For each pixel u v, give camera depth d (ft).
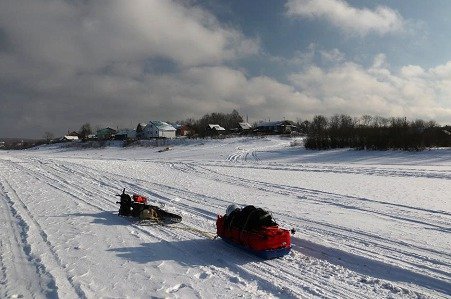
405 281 22.30
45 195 49.42
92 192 53.67
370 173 89.35
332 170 96.48
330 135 191.93
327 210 43.42
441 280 21.89
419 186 65.46
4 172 75.25
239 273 23.26
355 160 147.95
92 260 24.86
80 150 267.39
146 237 30.55
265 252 25.34
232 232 28.02
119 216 37.86
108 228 33.09
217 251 27.37
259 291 20.63
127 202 37.60
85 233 31.22
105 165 96.89
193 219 37.73
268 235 25.55
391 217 39.73
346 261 25.80
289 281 21.98
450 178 77.71
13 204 42.32
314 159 156.35
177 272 23.18
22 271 22.62
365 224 35.99
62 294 19.52
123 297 19.49
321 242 29.25
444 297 20.16
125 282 21.45
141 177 75.20
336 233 32.45
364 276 22.81
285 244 26.12
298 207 45.24
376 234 32.04
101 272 22.86
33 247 27.04
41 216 36.83
